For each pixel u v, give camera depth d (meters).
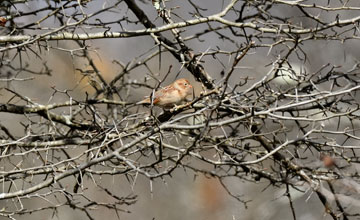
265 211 19.34
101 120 11.97
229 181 23.66
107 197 23.14
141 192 24.22
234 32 12.15
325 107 11.77
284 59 10.59
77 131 12.87
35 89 20.00
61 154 18.77
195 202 24.22
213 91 9.93
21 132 18.70
